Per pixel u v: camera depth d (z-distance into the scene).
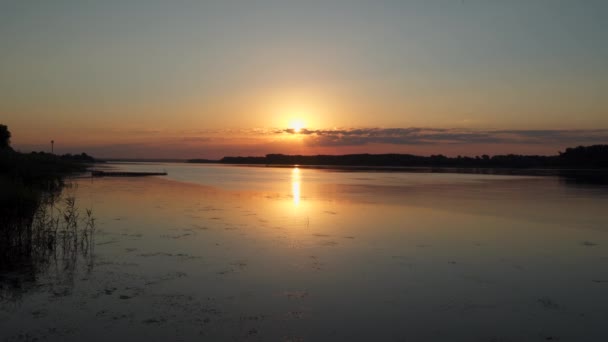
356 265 9.90
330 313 7.02
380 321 6.73
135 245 11.49
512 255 11.06
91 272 8.95
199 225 14.80
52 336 6.00
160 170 77.81
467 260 10.51
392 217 17.28
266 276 8.92
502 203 22.91
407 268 9.73
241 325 6.49
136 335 6.07
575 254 11.23
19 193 11.32
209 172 71.81
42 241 11.17
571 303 7.62
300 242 12.21
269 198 24.72
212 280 8.58
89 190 28.67
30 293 7.65
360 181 44.12
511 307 7.41
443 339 6.15
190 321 6.59
